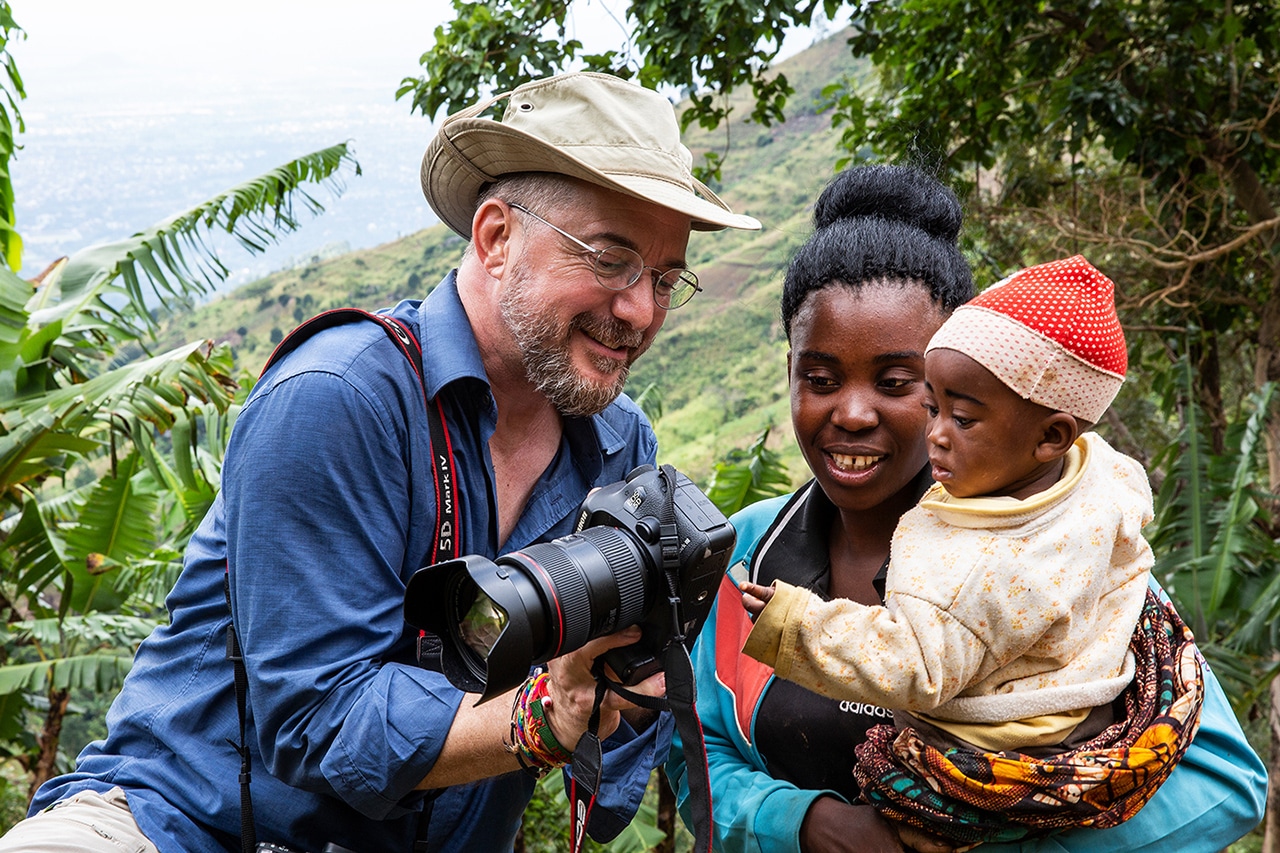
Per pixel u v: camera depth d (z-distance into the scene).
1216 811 1.79
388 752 1.78
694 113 8.88
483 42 8.39
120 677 6.88
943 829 1.68
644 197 1.93
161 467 6.50
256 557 1.86
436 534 2.04
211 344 5.31
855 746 1.91
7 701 7.26
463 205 2.38
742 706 2.06
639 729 2.17
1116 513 1.66
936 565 1.60
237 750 2.06
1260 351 10.64
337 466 1.88
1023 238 11.38
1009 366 1.57
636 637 1.70
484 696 1.50
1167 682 1.68
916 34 9.63
